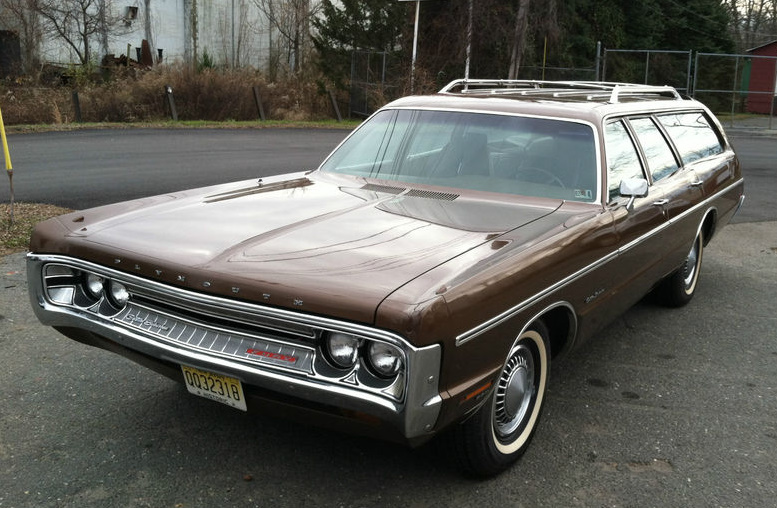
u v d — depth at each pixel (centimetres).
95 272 299
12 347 436
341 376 248
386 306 236
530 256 296
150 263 280
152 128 1791
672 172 485
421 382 238
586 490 305
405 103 455
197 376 281
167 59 2486
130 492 291
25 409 360
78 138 1517
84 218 336
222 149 1435
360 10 2389
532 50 2850
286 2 3172
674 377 430
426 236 305
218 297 263
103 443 329
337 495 295
